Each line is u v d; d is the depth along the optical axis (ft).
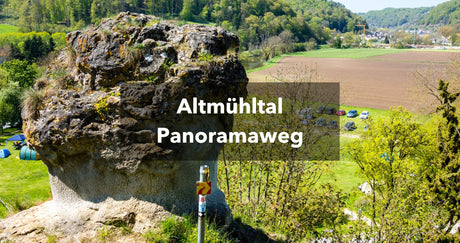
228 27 401.90
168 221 22.98
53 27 373.20
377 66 312.29
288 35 441.27
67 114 22.06
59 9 398.21
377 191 59.06
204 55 23.68
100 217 23.20
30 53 226.99
